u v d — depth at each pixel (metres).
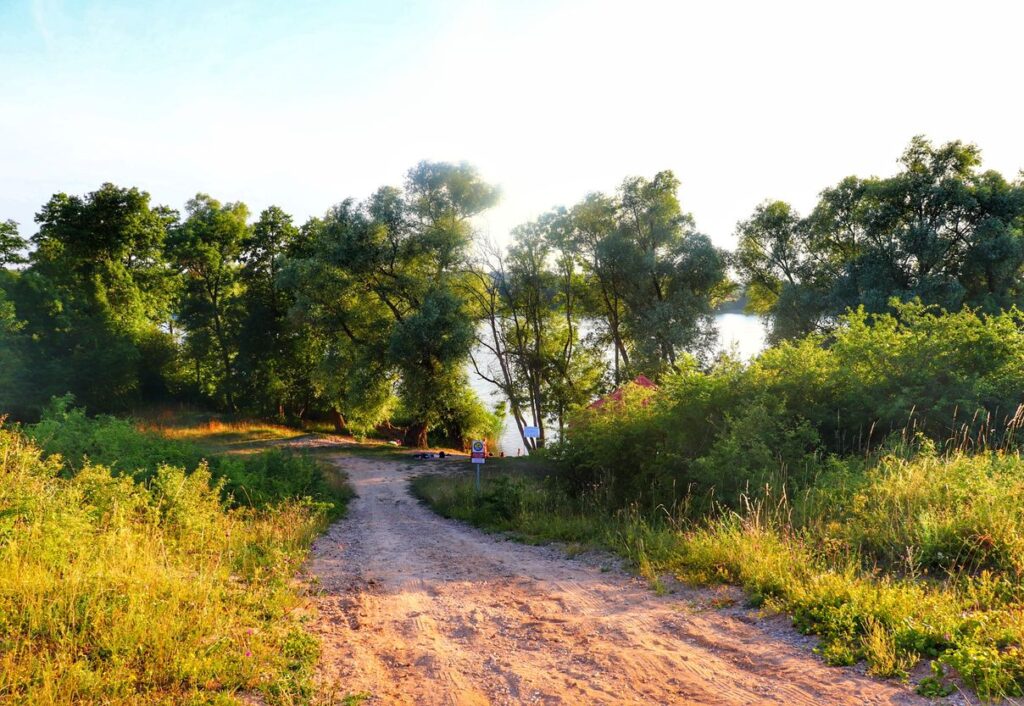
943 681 4.06
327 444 43.97
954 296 30.64
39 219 47.69
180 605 5.84
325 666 5.20
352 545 12.27
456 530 14.63
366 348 40.75
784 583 6.31
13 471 8.61
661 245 41.84
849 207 39.69
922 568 6.34
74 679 4.12
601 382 44.66
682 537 9.24
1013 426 10.16
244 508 12.97
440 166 42.22
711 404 12.77
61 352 42.66
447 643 5.84
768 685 4.36
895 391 11.58
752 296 49.19
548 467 17.09
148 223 51.56
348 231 39.06
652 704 4.20
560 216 42.94
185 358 54.56
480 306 45.81
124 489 9.52
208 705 4.09
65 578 5.72
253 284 54.94
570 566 9.34
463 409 46.44
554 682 4.75
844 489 8.74
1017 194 32.69
